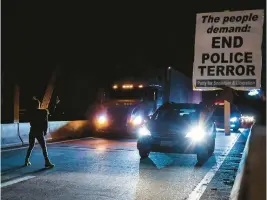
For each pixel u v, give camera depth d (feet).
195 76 31.86
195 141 34.58
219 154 41.27
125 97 65.21
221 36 31.37
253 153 18.80
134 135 62.44
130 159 36.68
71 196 22.16
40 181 26.12
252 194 12.36
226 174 29.66
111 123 61.67
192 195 22.84
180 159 37.35
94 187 24.57
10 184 25.12
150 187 24.85
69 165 32.71
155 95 64.95
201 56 31.81
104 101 64.69
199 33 31.91
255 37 30.45
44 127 31.68
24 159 35.70
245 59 30.68
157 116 39.11
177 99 70.69
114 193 23.08
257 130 32.30
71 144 49.55
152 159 36.86
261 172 14.82
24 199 21.31
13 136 47.73
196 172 30.45
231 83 30.99
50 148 44.75
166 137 35.14
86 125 67.77
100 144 49.88
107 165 32.96
